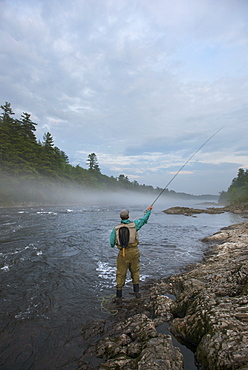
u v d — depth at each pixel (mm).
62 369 2496
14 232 11258
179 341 3002
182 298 4051
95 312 3850
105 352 2752
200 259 7367
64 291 4699
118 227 4418
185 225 17203
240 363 2076
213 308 3137
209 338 2498
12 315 3686
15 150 44562
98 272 5938
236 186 96875
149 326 3148
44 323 3465
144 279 5617
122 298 4441
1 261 6531
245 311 2902
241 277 4484
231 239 9688
